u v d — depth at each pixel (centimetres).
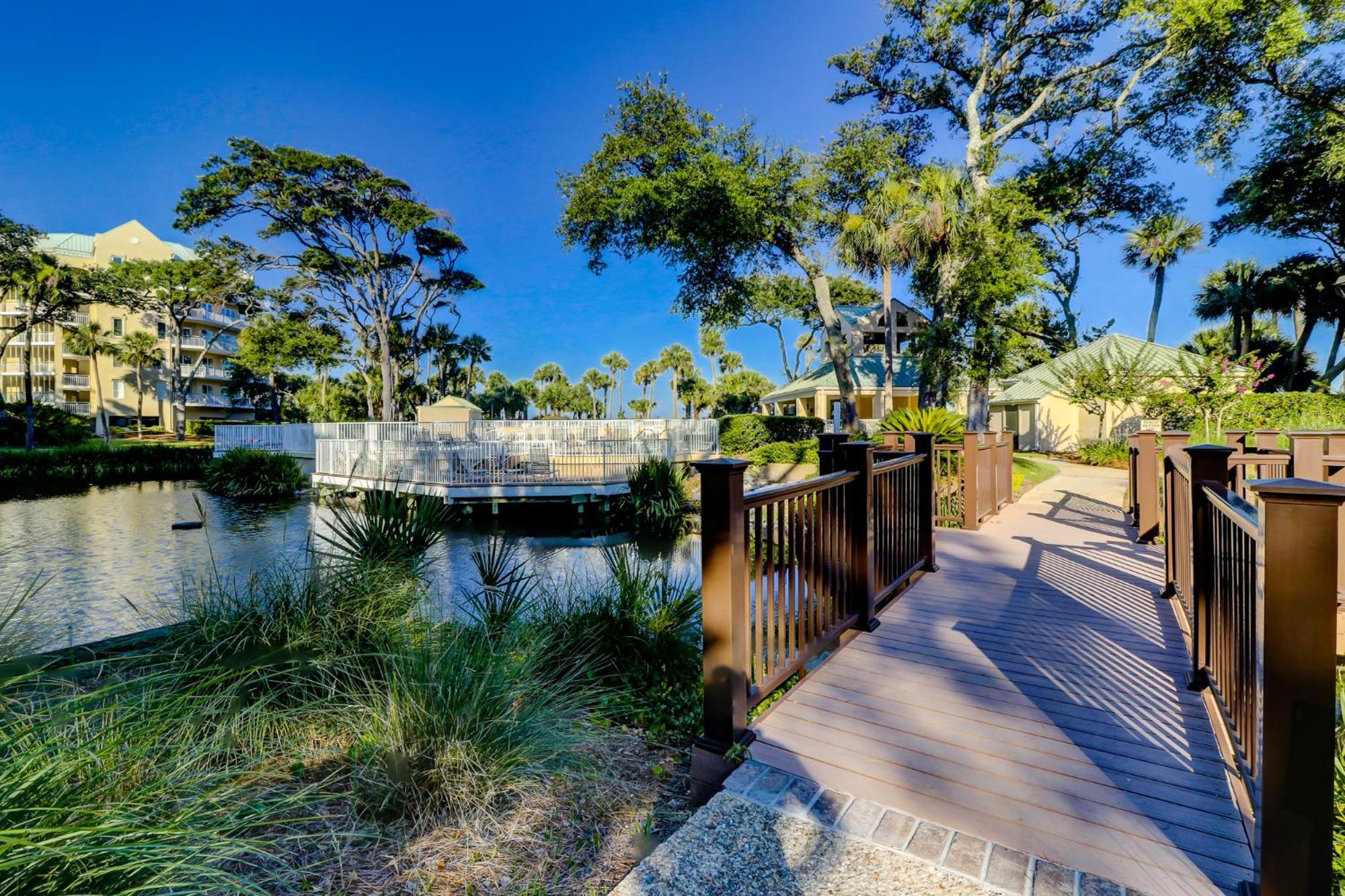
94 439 3078
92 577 798
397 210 2705
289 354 3161
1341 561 307
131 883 133
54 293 2725
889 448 727
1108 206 1806
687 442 1875
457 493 1256
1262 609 130
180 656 281
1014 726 221
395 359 3656
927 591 398
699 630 353
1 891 117
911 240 1505
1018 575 435
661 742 263
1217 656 223
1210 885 143
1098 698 242
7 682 188
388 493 470
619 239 1645
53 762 142
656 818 202
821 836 165
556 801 209
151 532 1152
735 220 1467
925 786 186
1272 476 456
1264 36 1311
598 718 268
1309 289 1955
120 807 141
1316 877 122
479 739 209
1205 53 1388
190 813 152
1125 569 446
